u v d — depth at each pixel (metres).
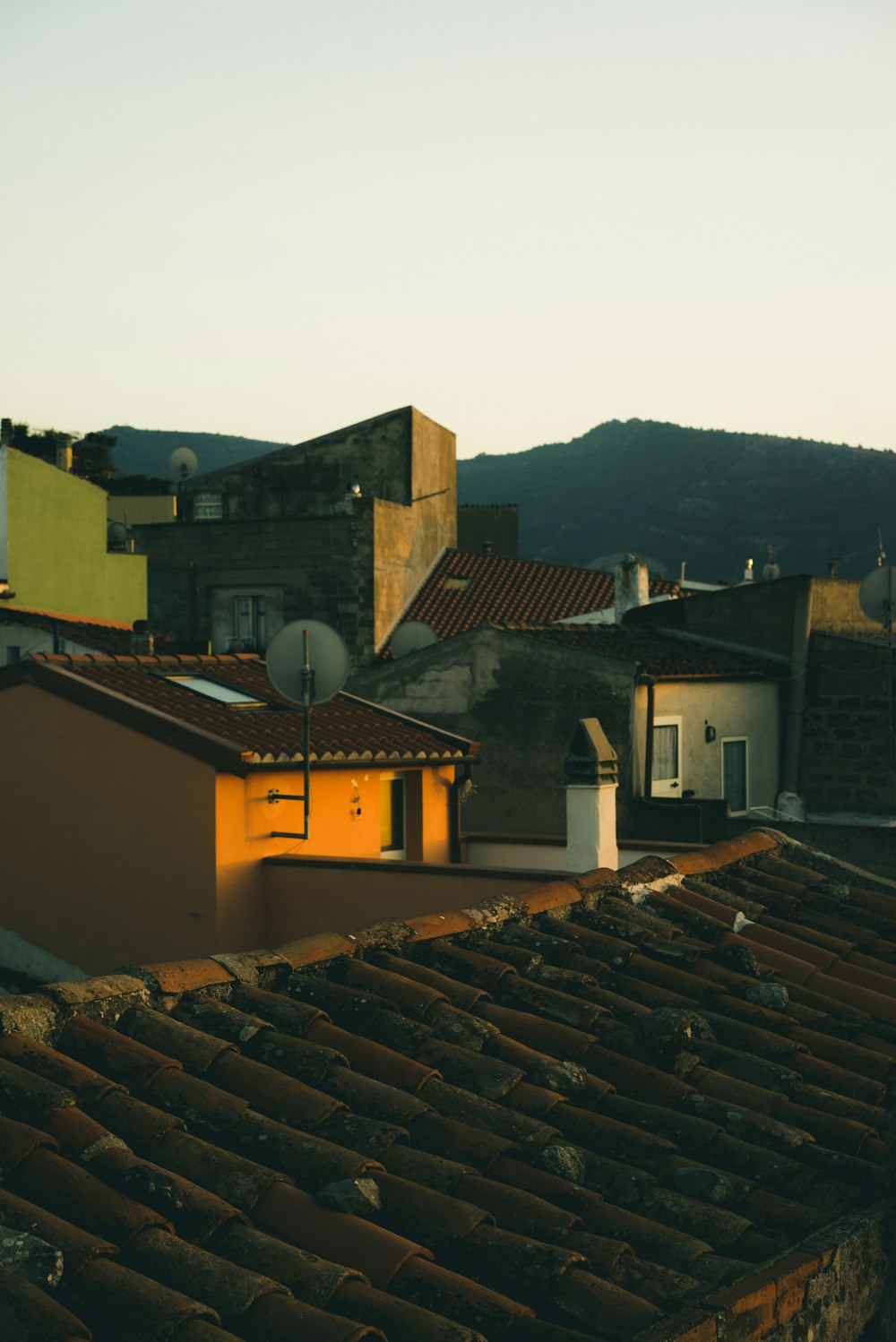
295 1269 3.87
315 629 14.26
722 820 22.25
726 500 173.38
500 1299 3.95
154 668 17.97
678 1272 4.34
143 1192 4.05
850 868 9.09
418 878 13.41
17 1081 4.45
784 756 28.69
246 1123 4.66
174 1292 3.56
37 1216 3.76
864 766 27.86
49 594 39.22
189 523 41.34
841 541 157.88
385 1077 5.28
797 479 174.25
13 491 37.53
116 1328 3.46
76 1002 5.11
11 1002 4.96
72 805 15.00
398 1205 4.40
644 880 8.03
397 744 16.56
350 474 45.00
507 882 12.66
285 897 14.27
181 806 14.26
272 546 40.44
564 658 25.34
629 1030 6.06
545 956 6.84
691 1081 5.76
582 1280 4.16
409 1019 5.73
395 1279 4.02
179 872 14.24
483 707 26.19
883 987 7.35
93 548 41.94
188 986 5.55
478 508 59.75
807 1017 6.64
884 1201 4.92
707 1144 5.26
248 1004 5.64
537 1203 4.54
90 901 14.84
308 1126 4.79
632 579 33.62
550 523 184.00
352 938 6.40
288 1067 5.15
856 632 29.58
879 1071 6.16
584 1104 5.45
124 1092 4.69
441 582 43.84
